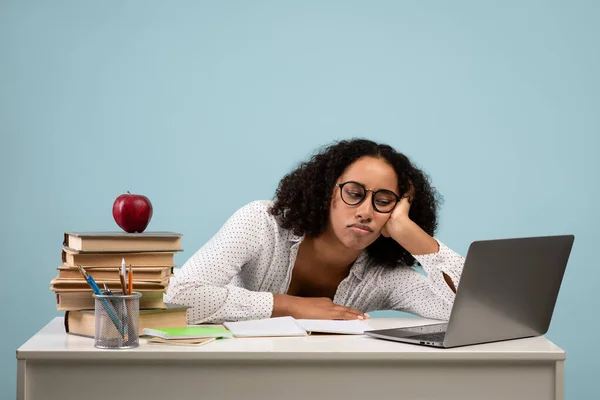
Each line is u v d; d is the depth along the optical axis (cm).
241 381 137
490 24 347
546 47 346
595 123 345
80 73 341
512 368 140
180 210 344
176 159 344
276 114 348
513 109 346
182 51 345
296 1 348
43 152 339
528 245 153
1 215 336
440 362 139
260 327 159
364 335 157
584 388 340
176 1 345
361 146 187
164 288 152
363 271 203
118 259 153
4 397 333
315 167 191
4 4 338
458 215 346
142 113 343
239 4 347
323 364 138
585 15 345
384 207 183
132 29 343
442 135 347
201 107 345
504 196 346
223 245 187
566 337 341
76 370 136
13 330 335
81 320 150
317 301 181
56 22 340
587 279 342
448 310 185
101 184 341
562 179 346
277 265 198
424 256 185
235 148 346
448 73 348
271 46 347
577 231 345
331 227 191
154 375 136
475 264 142
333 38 349
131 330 138
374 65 349
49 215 338
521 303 156
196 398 137
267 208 198
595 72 345
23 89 339
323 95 348
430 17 348
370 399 139
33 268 337
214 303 172
